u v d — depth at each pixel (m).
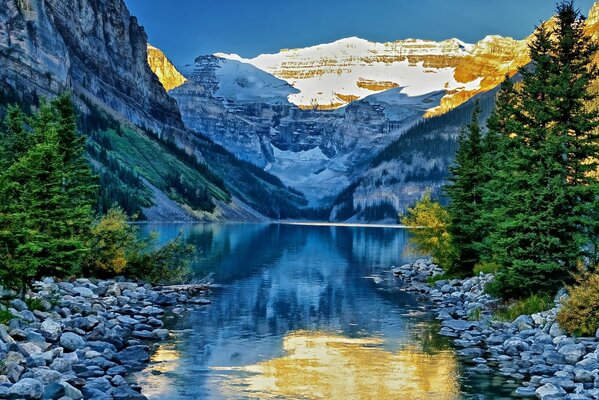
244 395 19.73
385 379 21.84
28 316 25.39
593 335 26.17
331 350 26.45
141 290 40.28
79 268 39.78
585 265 32.03
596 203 32.34
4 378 17.62
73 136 38.31
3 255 26.19
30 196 28.95
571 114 35.22
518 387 20.64
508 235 34.91
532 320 30.14
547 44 36.75
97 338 25.42
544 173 33.41
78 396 17.62
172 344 27.00
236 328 31.12
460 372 22.80
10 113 34.84
